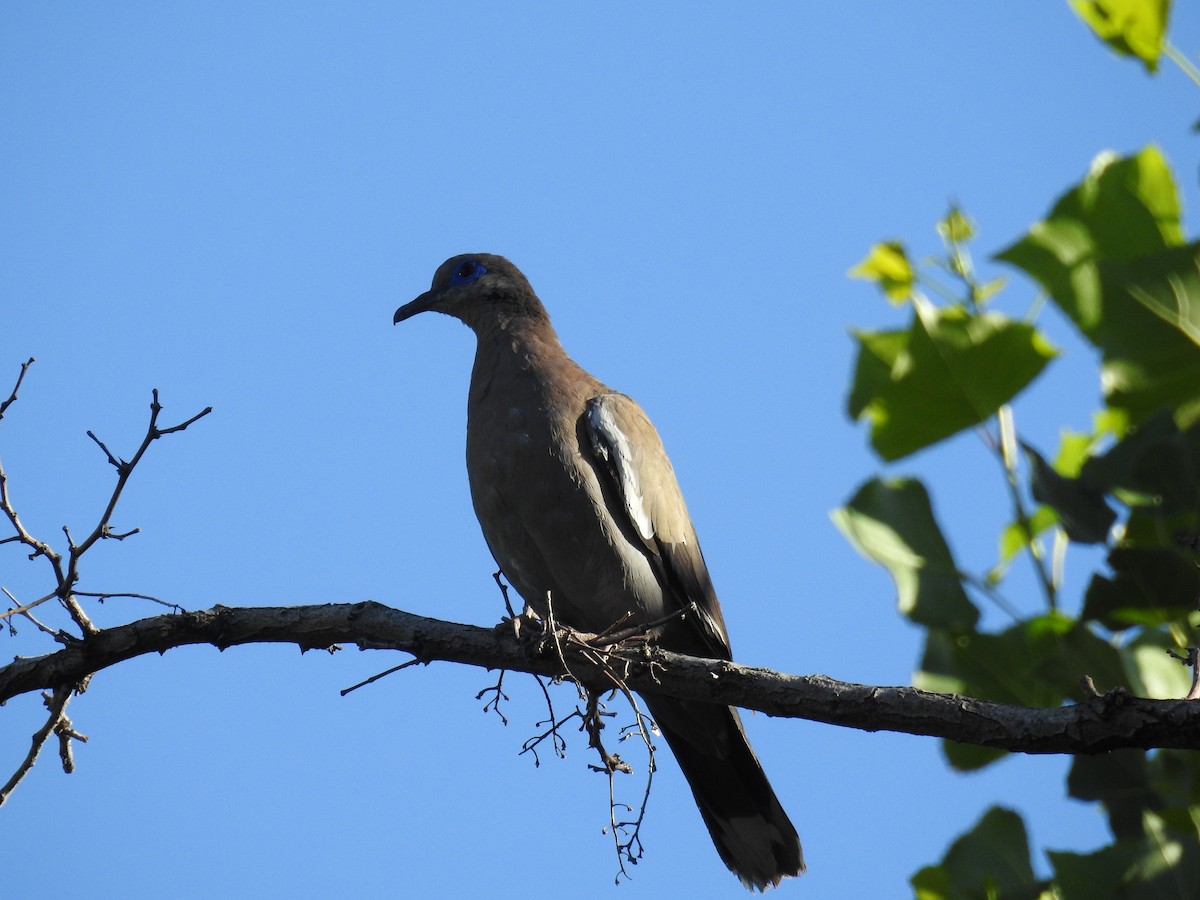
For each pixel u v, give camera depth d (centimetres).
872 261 936
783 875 1134
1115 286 863
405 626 945
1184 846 755
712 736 1127
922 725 770
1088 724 699
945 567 831
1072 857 758
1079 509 812
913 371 843
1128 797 796
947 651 823
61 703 905
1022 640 812
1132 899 738
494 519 1152
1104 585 799
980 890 771
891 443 862
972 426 852
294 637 951
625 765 926
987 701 750
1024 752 729
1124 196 908
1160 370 862
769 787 1141
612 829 918
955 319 834
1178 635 812
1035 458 822
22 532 880
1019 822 785
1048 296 904
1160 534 815
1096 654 792
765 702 848
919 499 847
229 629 944
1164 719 679
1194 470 800
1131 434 823
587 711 941
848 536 836
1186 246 854
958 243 914
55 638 926
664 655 903
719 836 1156
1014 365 831
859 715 798
